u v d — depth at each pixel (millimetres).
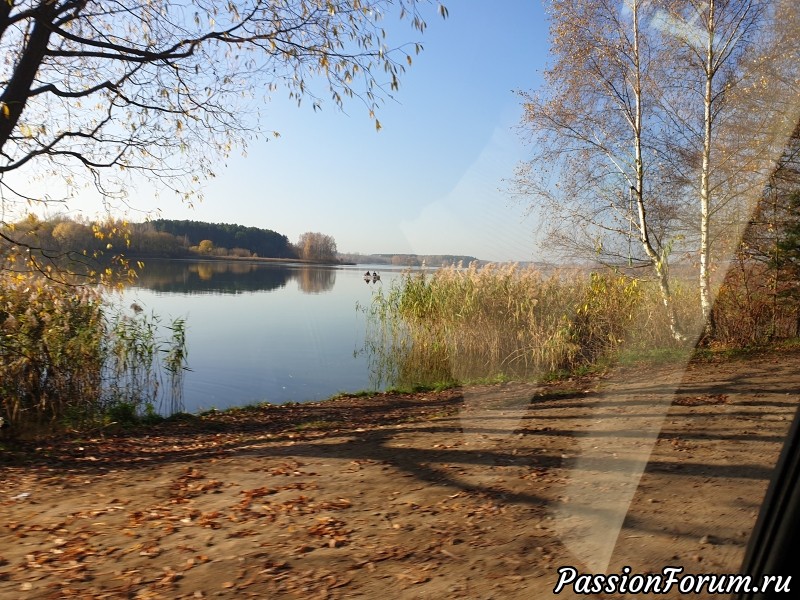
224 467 6410
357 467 6133
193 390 12492
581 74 13359
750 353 12859
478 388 8375
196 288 29641
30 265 9672
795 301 13883
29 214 9477
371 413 9875
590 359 9312
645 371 8688
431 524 4492
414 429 7809
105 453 7355
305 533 4441
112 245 10617
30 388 9859
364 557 3988
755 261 13047
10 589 3695
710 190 11039
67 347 10359
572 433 6781
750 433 6684
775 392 9062
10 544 4402
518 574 3625
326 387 12742
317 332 17516
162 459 6980
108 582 3766
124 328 11930
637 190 13172
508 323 9375
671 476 5234
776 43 11008
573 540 4031
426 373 12430
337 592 3541
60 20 9070
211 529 4594
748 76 10984
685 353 8953
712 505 4559
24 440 8180
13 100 8727
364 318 17578
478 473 5652
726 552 3746
